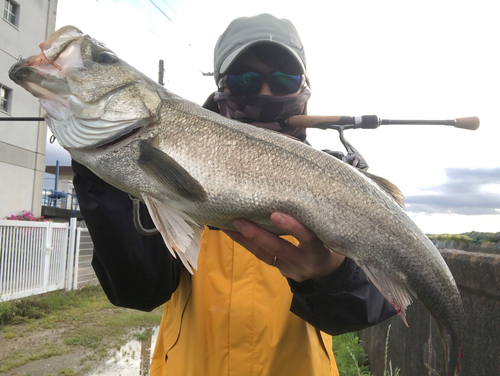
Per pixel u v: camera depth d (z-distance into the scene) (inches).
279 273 65.5
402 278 56.1
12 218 480.1
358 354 162.1
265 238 51.0
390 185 60.7
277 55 75.4
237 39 75.9
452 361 58.5
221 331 62.5
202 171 53.3
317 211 53.2
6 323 241.4
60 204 822.5
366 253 54.5
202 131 55.0
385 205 56.6
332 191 54.3
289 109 77.7
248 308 62.9
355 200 55.1
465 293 73.5
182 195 53.2
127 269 59.9
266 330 62.0
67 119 56.7
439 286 57.6
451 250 89.8
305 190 53.5
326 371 67.6
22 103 513.7
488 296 64.7
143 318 264.2
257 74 75.2
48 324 244.2
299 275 55.1
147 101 56.2
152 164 53.6
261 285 64.6
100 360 185.2
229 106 78.5
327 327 57.8
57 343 208.7
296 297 56.9
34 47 538.9
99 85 56.1
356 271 55.2
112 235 58.2
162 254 63.6
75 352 195.5
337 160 57.5
